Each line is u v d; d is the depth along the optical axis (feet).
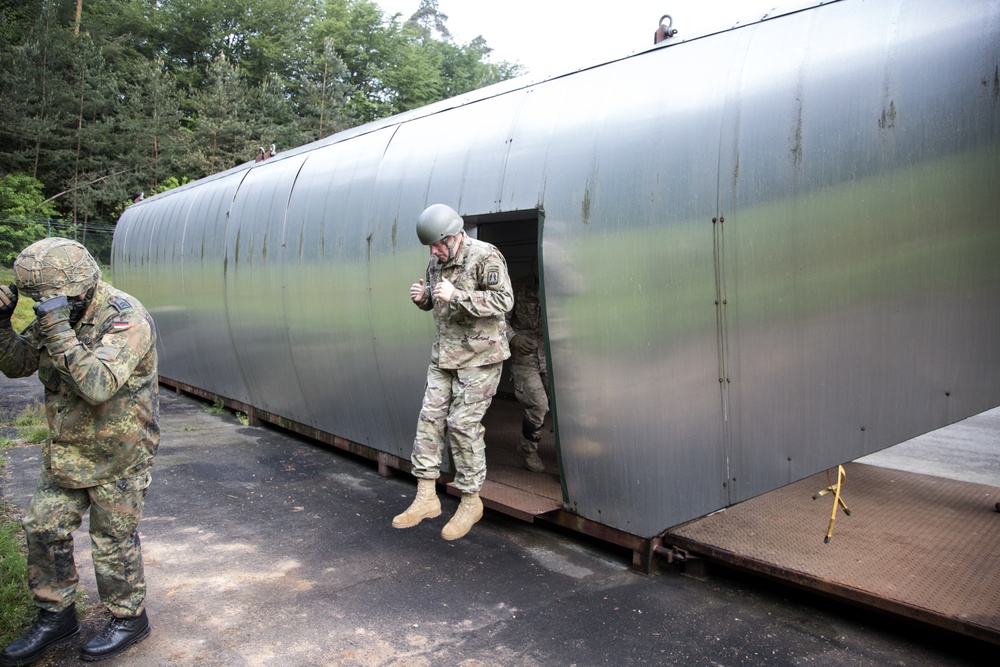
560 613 11.41
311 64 128.88
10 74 87.40
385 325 17.79
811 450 10.79
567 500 14.06
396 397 17.97
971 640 10.00
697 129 11.69
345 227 19.12
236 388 26.86
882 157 9.96
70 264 8.94
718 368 11.53
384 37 148.36
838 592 10.68
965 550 12.03
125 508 9.75
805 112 10.63
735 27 12.23
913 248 9.80
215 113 99.19
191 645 10.28
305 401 22.29
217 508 16.63
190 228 29.17
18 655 9.43
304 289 20.97
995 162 9.24
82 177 91.35
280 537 14.79
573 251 13.14
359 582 12.58
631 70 13.35
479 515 12.34
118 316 9.36
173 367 32.71
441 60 164.76
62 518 9.53
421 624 11.02
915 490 15.67
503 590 12.28
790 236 10.71
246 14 136.56
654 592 12.21
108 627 10.02
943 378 9.75
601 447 13.16
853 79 10.30
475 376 12.15
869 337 10.20
